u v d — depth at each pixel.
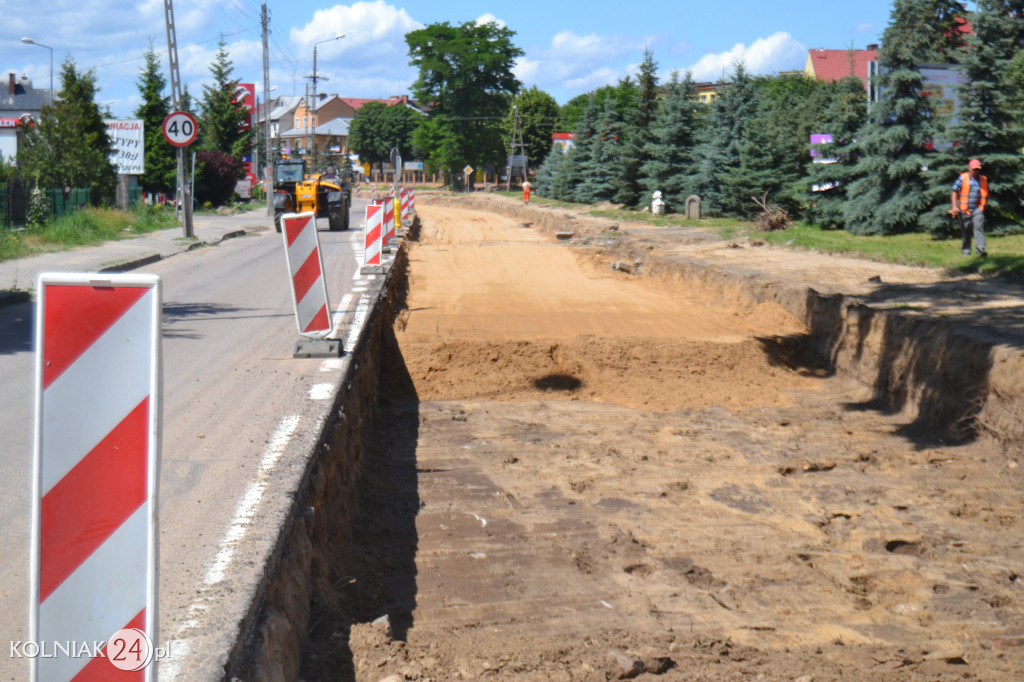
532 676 4.46
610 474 8.16
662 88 41.25
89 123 34.97
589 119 51.91
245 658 3.23
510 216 50.06
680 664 4.70
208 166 47.09
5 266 17.50
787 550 6.43
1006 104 20.05
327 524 5.56
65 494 2.42
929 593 5.75
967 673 4.68
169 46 24.81
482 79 91.06
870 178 22.39
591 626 5.20
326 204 32.62
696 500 7.50
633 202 41.56
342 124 134.38
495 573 5.98
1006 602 5.64
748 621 5.33
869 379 11.26
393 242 23.59
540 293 17.22
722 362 11.92
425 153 96.50
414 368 11.46
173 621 3.24
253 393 7.22
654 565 6.14
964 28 31.92
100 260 19.02
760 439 9.32
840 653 4.90
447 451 8.87
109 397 2.44
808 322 13.40
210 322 11.45
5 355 9.16
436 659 4.59
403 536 6.65
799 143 31.89
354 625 4.41
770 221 25.64
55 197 28.55
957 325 10.14
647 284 19.05
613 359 11.75
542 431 9.58
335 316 11.05
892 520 7.06
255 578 3.62
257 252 23.20
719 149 33.84
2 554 4.12
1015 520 7.05
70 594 2.43
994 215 19.98
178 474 5.04
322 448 5.93
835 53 89.00
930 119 22.23
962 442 9.08
